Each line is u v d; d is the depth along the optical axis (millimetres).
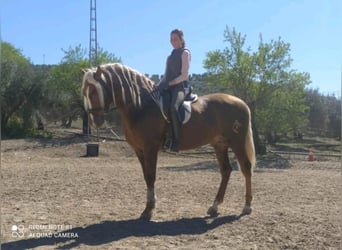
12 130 34781
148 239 6137
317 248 5730
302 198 9500
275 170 17219
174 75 7305
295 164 20438
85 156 24625
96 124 6941
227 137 7898
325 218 7344
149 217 7277
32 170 14891
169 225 6922
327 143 38906
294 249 5711
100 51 40312
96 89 6816
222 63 27953
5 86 35094
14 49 50406
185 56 7195
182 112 7227
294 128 31516
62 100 38312
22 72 36688
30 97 36344
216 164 19266
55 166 17000
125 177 12938
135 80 7184
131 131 7207
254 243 5949
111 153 25734
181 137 7273
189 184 11492
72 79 37188
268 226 6828
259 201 9086
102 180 12117
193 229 6715
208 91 28891
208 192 10125
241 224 7000
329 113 47625
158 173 14820
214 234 6402
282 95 28938
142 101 7164
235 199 9297
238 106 8039
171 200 9062
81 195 9555
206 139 7641
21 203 8578
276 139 37750
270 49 27953
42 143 28672
